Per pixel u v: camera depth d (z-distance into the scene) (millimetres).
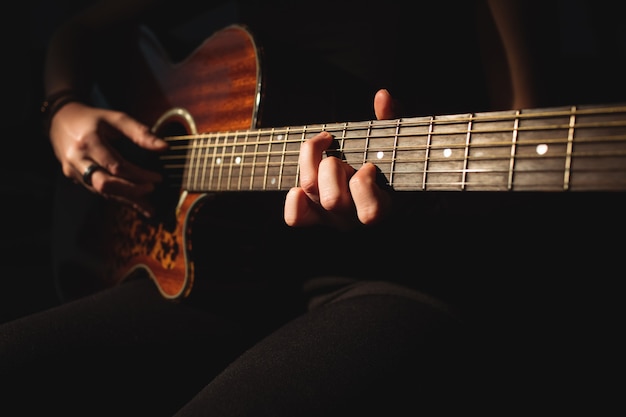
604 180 425
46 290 1312
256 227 706
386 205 506
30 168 1510
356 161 527
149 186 747
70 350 590
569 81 1153
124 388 603
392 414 483
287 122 669
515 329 607
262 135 615
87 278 945
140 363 611
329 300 654
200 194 701
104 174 746
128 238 814
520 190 453
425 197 608
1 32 2018
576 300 642
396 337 530
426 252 631
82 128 763
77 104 834
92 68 949
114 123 763
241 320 700
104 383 595
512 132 455
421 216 630
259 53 676
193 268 686
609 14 1546
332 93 688
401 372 503
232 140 647
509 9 621
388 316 554
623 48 1545
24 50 2041
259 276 715
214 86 729
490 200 612
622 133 419
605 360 609
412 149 500
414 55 691
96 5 1002
